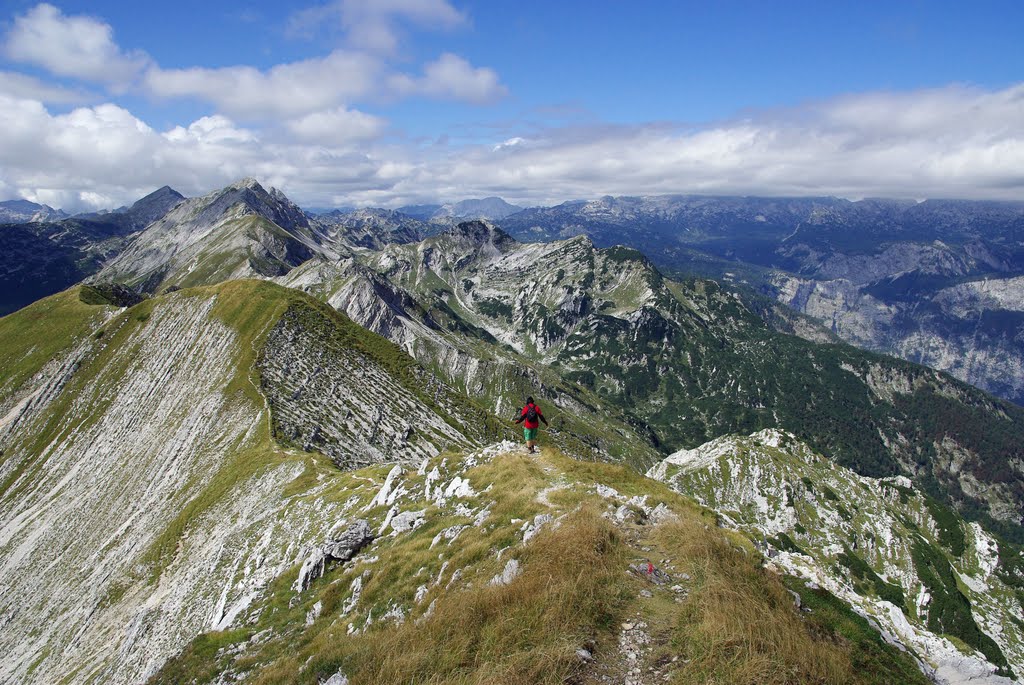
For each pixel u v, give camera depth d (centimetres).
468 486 3603
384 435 12331
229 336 14312
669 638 1639
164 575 6700
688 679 1445
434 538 3006
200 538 7150
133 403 13688
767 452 16988
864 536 14188
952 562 14600
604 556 2111
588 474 3456
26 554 10081
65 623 7275
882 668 1727
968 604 13050
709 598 1767
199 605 4969
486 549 2486
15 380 16150
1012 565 14512
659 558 2192
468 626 1831
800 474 16162
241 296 16088
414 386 16188
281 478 7812
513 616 1794
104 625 6278
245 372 12200
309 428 10581
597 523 2359
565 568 2000
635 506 2723
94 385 15062
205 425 11038
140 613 5609
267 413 10394
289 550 5031
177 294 17462
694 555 2125
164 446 11206
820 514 14825
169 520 8444
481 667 1595
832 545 13700
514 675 1505
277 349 13412
